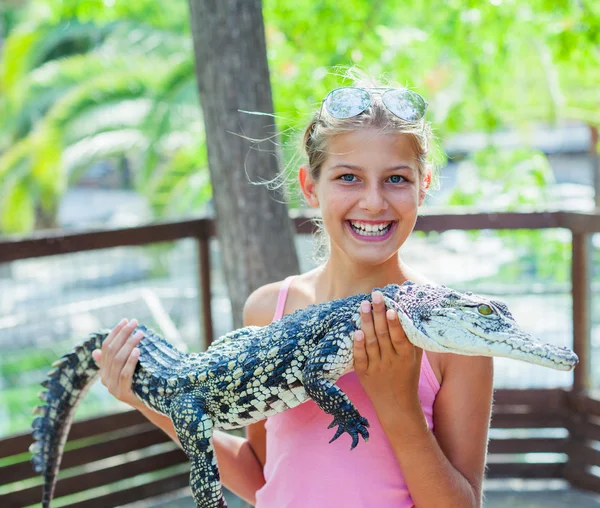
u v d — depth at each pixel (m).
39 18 11.51
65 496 4.19
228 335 2.08
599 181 10.25
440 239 4.45
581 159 14.73
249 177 3.40
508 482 4.66
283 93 6.45
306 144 2.07
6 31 15.34
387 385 1.71
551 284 4.45
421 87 6.86
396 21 7.59
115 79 10.60
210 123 3.44
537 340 1.63
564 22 6.34
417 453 1.75
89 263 4.48
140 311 4.60
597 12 6.17
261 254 3.43
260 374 1.87
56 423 2.47
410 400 1.72
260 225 3.42
